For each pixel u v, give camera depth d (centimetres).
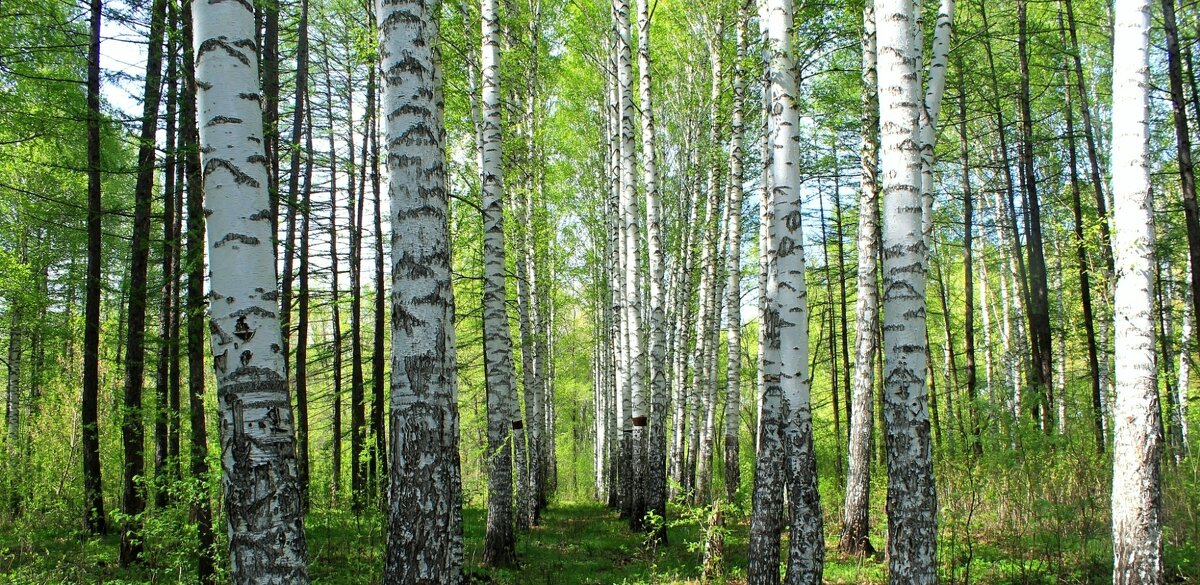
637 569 981
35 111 1050
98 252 1055
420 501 436
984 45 1480
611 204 1683
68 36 1078
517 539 1215
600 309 2450
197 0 404
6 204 1570
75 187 1612
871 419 1017
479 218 1388
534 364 1903
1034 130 1753
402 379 445
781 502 668
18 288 1588
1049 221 1808
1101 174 1781
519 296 1559
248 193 398
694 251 1992
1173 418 1447
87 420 1068
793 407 647
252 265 395
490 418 973
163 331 1057
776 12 671
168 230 1018
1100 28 1562
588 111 1898
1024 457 902
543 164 1709
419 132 459
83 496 1139
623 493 1595
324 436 2053
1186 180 941
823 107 1510
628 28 1181
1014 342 2138
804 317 660
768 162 927
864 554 976
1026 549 827
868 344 1027
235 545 380
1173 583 695
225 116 398
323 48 1505
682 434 1811
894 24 525
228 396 387
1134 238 617
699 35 1619
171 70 979
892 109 521
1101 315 1758
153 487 744
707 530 902
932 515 499
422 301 448
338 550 924
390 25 465
